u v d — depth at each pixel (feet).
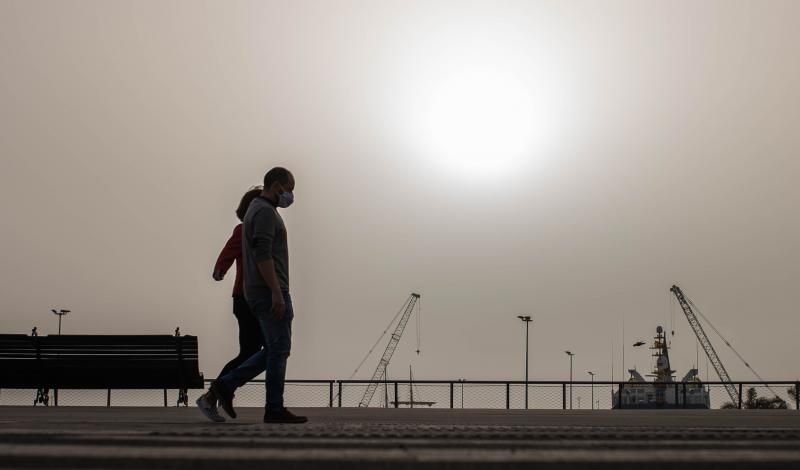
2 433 17.69
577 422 33.91
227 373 32.27
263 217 29.09
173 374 53.67
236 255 33.37
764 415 47.24
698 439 18.63
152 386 53.78
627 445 16.52
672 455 13.89
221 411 44.52
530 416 42.80
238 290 32.99
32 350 53.57
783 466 13.38
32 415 37.50
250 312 32.89
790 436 19.67
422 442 16.63
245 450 14.60
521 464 13.09
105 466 13.34
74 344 53.62
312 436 18.21
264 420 29.68
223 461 13.30
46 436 16.94
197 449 14.75
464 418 39.29
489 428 23.03
